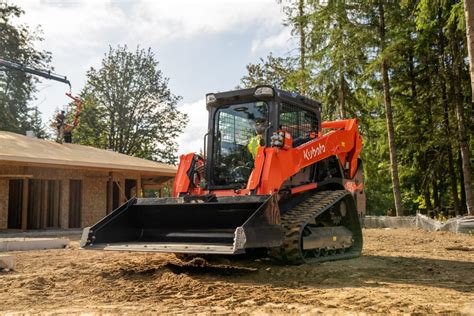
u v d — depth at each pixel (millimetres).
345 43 20547
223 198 6703
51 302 5055
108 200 18641
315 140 8297
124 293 5469
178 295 5348
